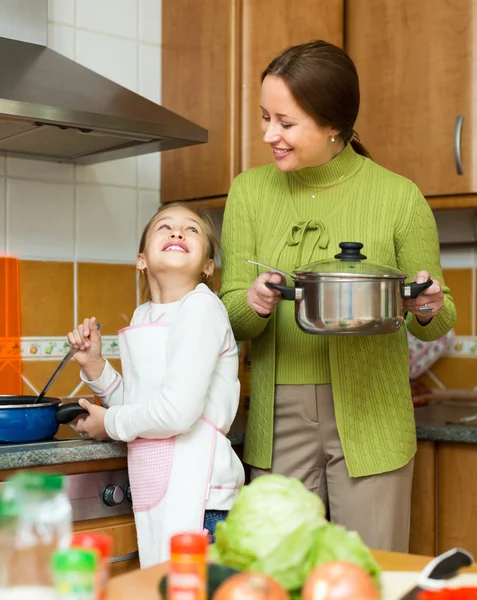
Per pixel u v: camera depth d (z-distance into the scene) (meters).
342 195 1.79
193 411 1.60
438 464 2.09
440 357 2.66
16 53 1.96
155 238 1.76
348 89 1.69
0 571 0.85
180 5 2.47
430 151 2.30
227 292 1.84
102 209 2.41
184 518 1.62
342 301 1.51
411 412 1.82
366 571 0.91
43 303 2.29
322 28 2.38
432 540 2.09
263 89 1.69
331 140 1.75
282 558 0.94
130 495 1.79
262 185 1.87
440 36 2.28
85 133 1.94
